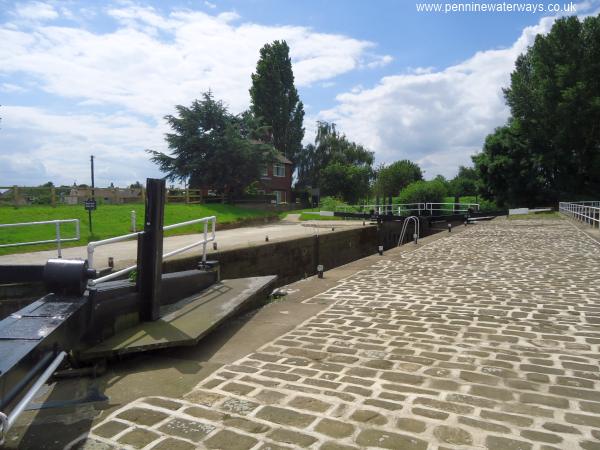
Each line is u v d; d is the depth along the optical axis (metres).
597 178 44.09
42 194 27.48
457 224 29.92
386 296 7.56
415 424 3.22
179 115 39.44
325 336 5.41
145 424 3.31
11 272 6.70
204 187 40.06
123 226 23.52
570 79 41.31
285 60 58.28
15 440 3.11
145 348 4.62
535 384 3.90
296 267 18.36
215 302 6.35
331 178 60.12
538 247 14.16
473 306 6.71
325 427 3.20
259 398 3.71
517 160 45.16
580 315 6.11
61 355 3.43
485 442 2.97
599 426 3.17
